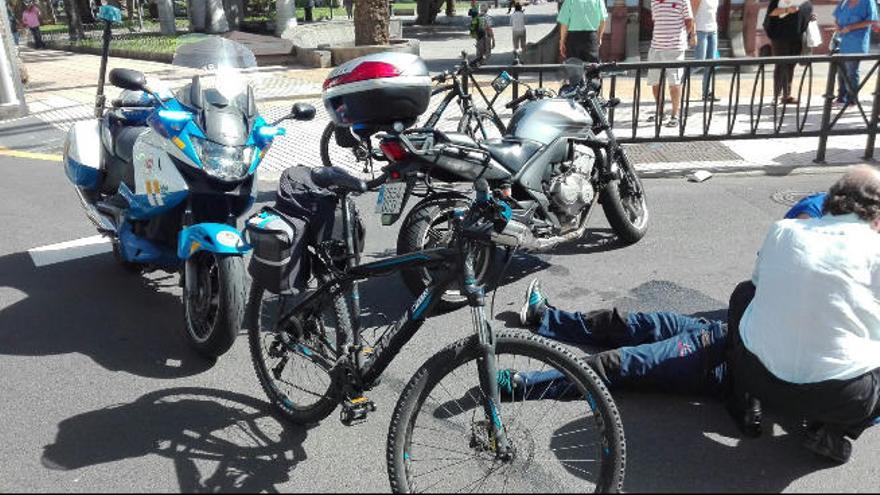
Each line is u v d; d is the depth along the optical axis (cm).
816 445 330
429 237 470
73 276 561
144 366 430
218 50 448
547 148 510
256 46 1873
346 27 1972
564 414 360
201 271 429
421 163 432
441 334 460
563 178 520
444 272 300
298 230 336
